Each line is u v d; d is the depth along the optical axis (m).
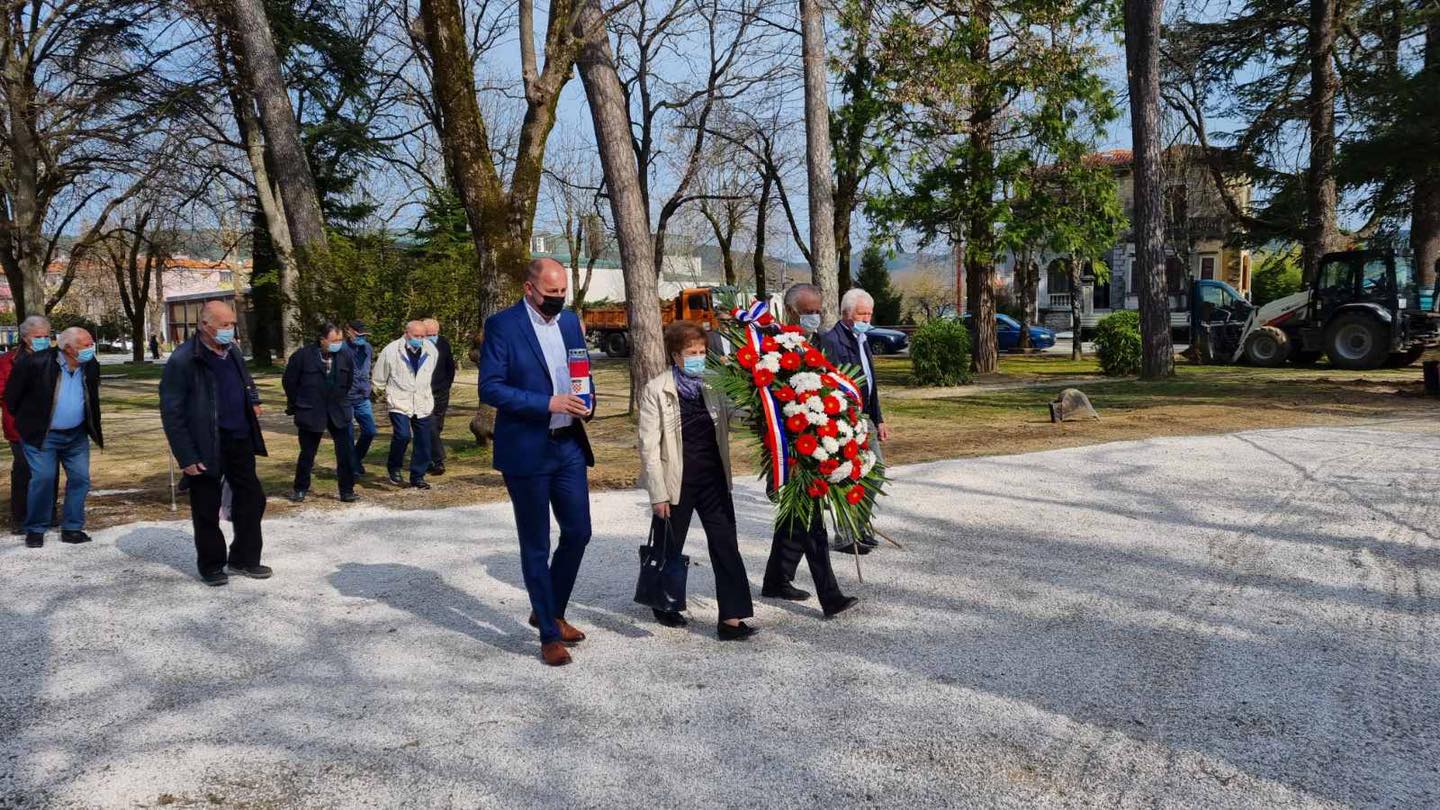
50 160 23.31
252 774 3.50
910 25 19.77
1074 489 8.31
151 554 6.85
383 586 5.98
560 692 4.23
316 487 9.66
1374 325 21.39
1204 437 11.05
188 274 74.56
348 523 7.87
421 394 9.48
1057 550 6.39
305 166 16.48
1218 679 4.15
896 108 20.73
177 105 22.83
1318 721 3.71
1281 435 11.06
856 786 3.32
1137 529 6.88
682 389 4.85
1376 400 15.06
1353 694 3.95
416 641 4.96
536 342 4.55
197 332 5.96
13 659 4.75
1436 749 3.46
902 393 18.47
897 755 3.54
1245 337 24.09
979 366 23.66
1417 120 17.33
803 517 4.93
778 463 4.91
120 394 24.17
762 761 3.53
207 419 5.89
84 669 4.61
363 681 4.41
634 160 12.73
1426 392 15.51
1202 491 8.06
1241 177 29.61
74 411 7.15
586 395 4.63
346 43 25.27
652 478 4.85
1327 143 25.48
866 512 5.15
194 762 3.61
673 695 4.17
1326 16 25.45
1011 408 15.22
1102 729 3.71
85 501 8.11
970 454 10.34
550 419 4.57
